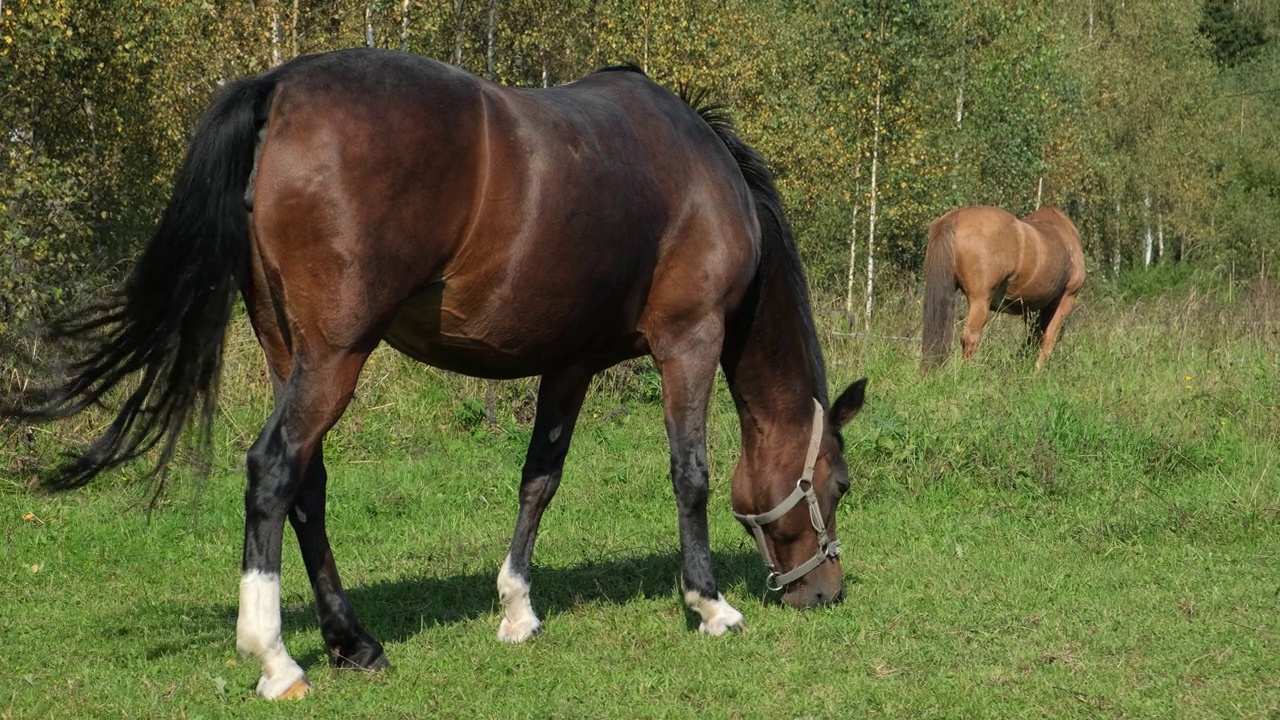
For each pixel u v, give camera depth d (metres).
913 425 8.20
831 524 4.99
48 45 12.30
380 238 3.56
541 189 3.85
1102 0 37.44
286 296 3.56
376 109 3.57
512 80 19.12
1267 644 4.41
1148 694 3.86
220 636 4.60
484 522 6.84
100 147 14.52
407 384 9.62
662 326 4.47
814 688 3.93
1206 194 36.75
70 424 7.83
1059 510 6.92
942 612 4.90
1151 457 7.93
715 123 4.94
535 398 9.88
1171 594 5.15
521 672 4.10
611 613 4.89
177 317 3.52
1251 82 44.03
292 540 6.26
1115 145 35.59
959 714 3.68
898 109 21.36
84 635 4.60
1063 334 14.12
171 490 7.12
